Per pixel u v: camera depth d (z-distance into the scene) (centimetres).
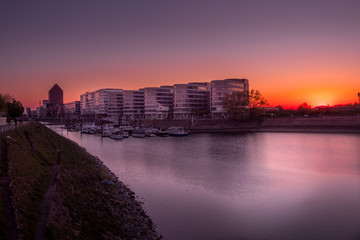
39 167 3878
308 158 7706
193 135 15225
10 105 10431
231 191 4688
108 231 2745
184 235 3111
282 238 3100
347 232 3219
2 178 2914
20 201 2456
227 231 3238
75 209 2928
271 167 6538
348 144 10519
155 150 9531
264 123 18175
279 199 4297
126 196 4144
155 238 2955
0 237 1881
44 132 8456
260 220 3544
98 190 3922
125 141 12544
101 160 7569
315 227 3353
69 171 4212
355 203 4103
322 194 4522
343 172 5991
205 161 7344
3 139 4372
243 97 18512
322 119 16550
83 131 17500
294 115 19512
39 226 2236
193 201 4203
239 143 11338
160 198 4328
